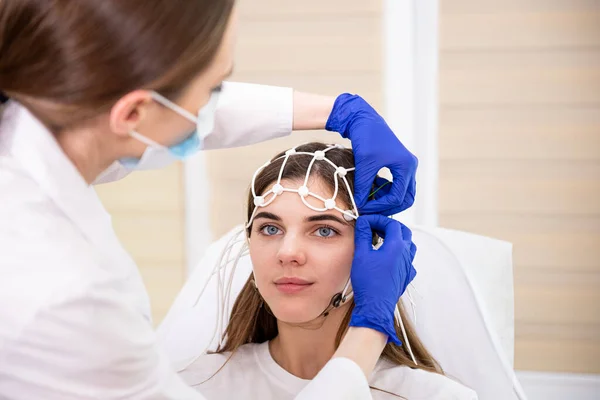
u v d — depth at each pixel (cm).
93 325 72
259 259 103
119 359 74
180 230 250
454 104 232
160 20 70
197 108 80
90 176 82
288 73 240
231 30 77
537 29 226
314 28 237
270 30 238
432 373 109
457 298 134
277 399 112
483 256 143
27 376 72
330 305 103
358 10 234
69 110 73
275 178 105
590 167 228
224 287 140
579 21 223
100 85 71
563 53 225
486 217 234
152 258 252
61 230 75
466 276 134
